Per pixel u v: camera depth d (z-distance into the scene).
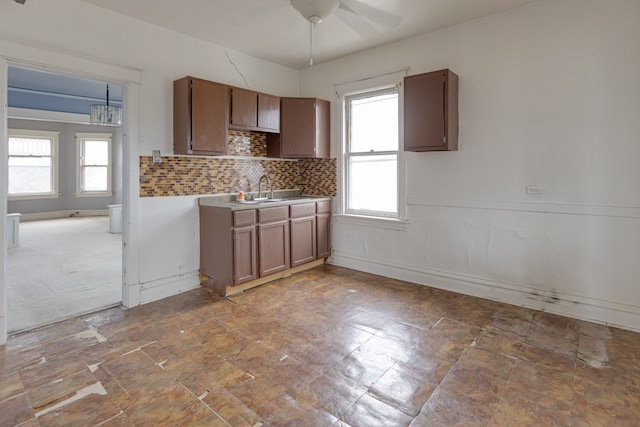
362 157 4.23
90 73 2.86
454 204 3.46
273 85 4.36
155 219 3.31
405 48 3.69
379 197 4.12
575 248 2.85
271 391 1.92
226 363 2.20
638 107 2.56
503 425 1.66
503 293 3.22
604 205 2.71
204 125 3.31
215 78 3.73
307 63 4.38
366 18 2.96
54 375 2.07
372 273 4.13
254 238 3.53
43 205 8.90
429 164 3.60
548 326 2.71
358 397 1.87
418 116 3.30
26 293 3.50
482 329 2.66
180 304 3.20
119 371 2.11
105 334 2.60
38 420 1.69
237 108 3.62
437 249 3.61
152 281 3.31
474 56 3.25
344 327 2.71
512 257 3.16
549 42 2.88
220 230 3.43
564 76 2.83
